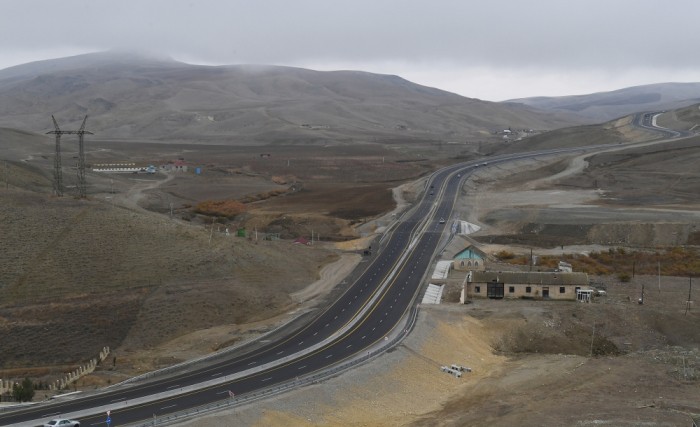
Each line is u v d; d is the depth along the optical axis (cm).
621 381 8550
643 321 10531
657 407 7644
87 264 11262
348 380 7738
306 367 8231
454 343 9544
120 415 6619
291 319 10469
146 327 10150
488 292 11625
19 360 9250
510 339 10044
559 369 8956
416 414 7506
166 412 6688
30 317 9912
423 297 11581
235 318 10788
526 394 8088
